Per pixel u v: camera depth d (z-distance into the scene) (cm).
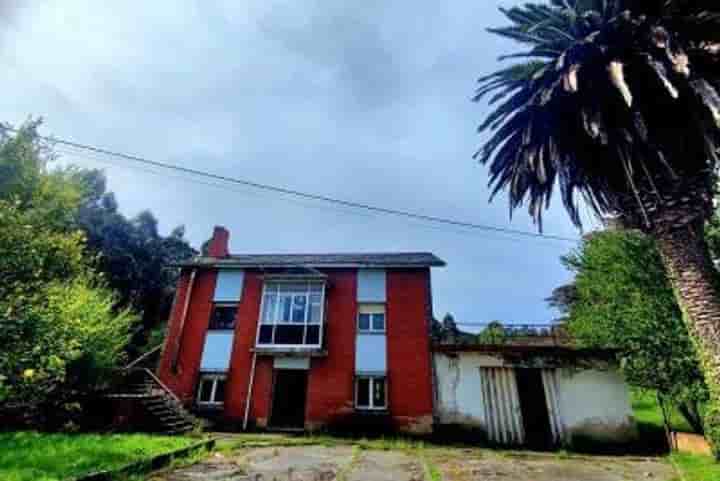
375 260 1736
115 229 3178
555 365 1405
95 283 1578
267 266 1709
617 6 762
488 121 975
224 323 1688
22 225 705
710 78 709
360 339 1563
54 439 889
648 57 709
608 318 1352
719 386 652
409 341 1530
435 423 1384
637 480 803
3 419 1074
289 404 1586
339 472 811
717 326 670
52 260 756
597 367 1381
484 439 1340
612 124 773
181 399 1530
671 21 723
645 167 731
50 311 722
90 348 1224
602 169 828
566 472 876
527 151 907
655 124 745
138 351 2497
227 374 1562
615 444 1284
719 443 880
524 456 1096
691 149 732
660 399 1258
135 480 663
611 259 1360
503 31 913
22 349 659
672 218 732
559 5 863
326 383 1502
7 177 742
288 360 1560
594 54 783
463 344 1480
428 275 1672
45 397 971
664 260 750
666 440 1294
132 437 977
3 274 668
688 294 706
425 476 797
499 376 1432
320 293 1656
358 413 1439
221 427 1467
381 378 1503
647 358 1211
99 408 1247
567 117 848
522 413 1377
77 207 847
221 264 1739
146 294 3152
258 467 831
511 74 945
